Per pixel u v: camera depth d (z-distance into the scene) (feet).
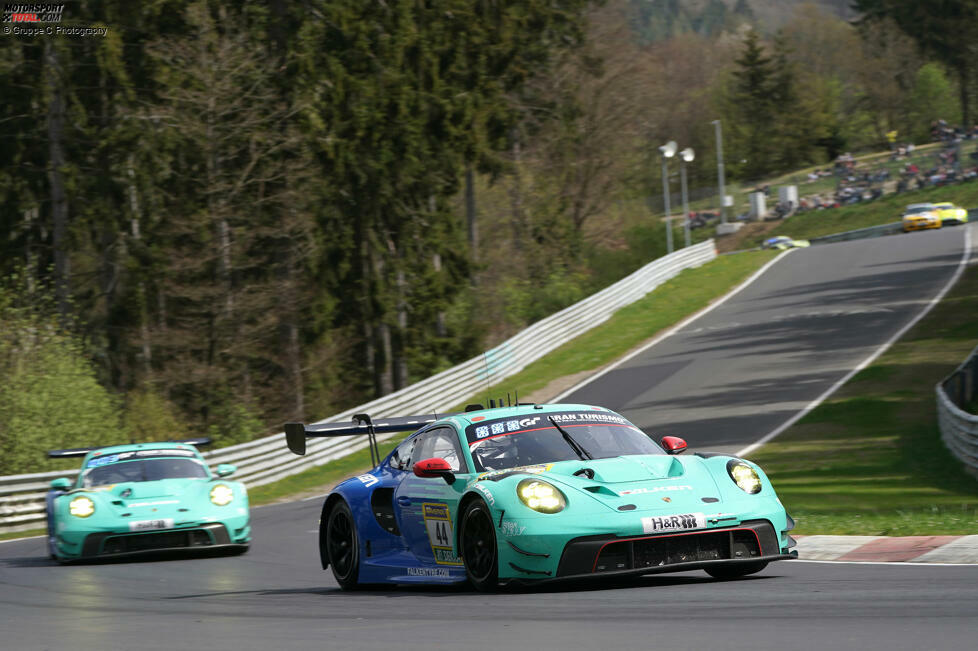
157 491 146.30
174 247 419.13
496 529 77.10
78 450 159.53
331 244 448.24
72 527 139.95
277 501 252.62
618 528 74.69
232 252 426.10
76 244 404.98
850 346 377.91
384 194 460.96
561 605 71.36
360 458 311.47
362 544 97.96
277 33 430.20
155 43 399.85
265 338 450.71
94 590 108.68
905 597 68.13
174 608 87.30
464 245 510.58
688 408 311.47
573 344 454.40
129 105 404.16
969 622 56.85
